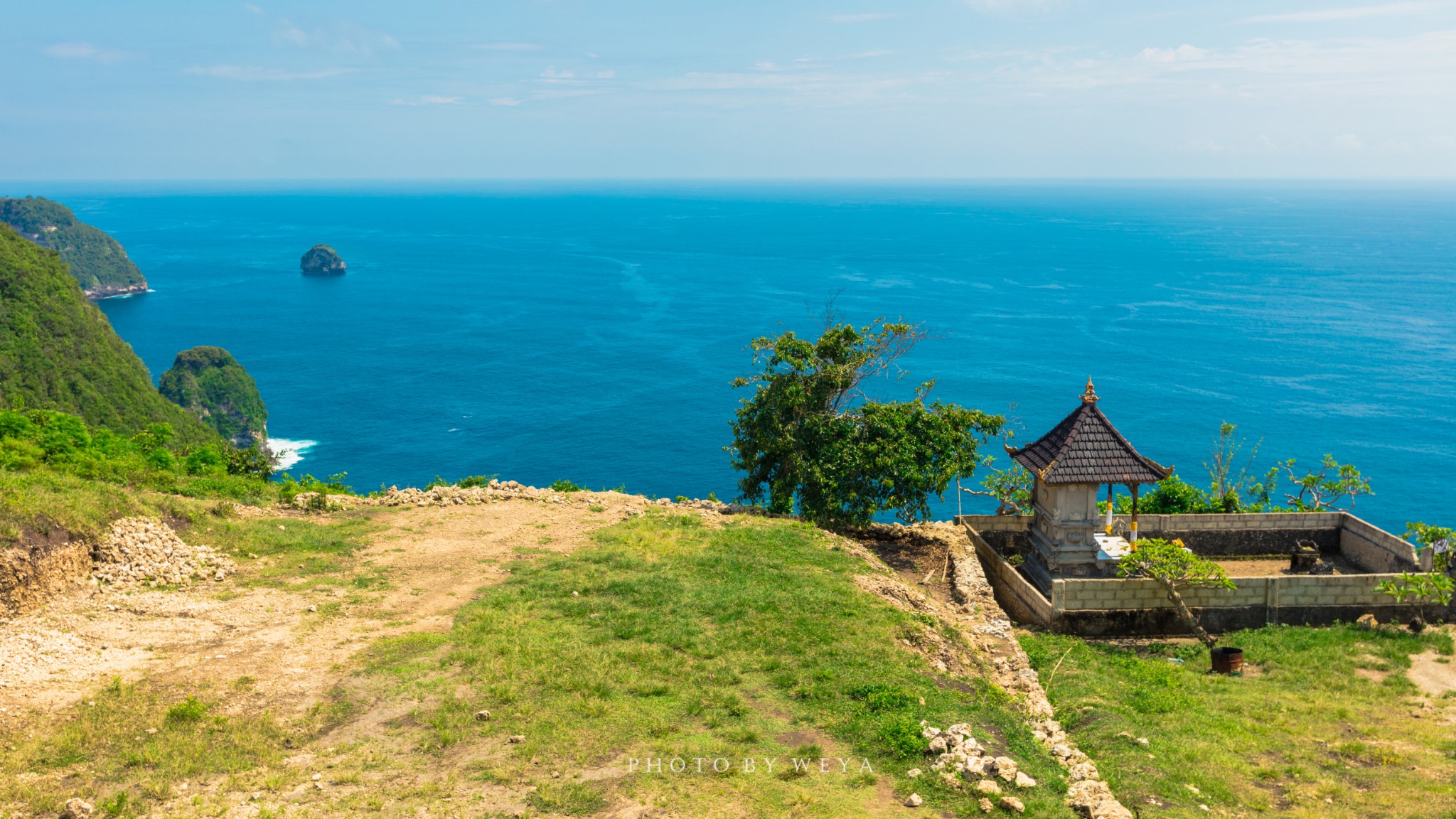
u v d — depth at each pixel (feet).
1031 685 63.10
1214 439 318.86
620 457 336.29
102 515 71.51
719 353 508.94
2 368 265.95
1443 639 77.41
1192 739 56.90
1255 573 96.12
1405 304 611.47
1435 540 87.81
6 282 299.99
